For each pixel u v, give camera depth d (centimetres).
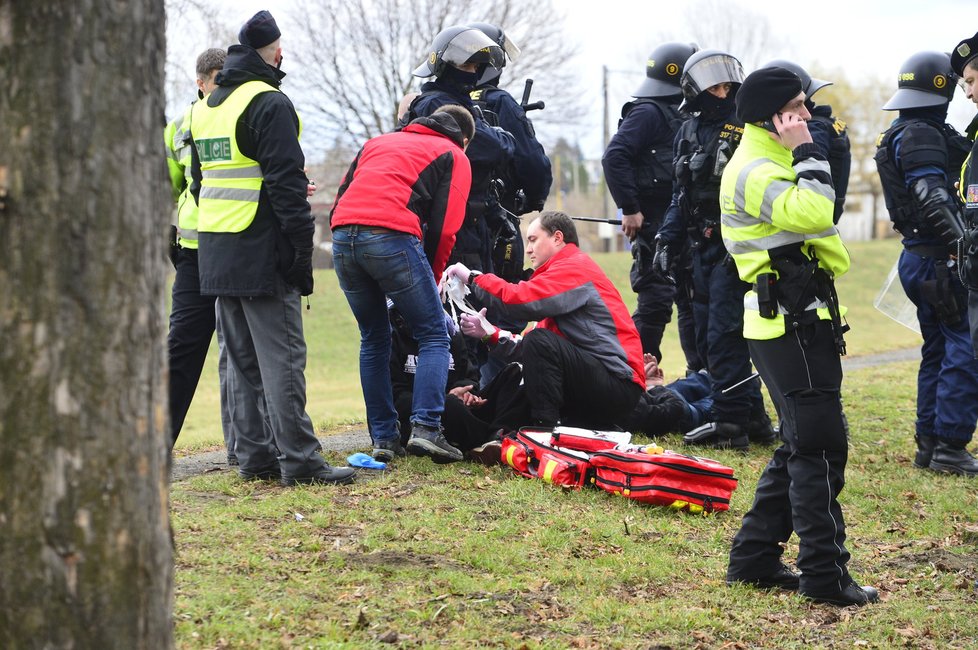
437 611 888
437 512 1177
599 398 1436
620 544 1109
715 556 1101
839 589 970
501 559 1034
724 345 1548
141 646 528
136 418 523
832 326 949
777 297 943
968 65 1137
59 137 502
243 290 1212
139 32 522
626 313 1481
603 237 10238
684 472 1223
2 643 504
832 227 948
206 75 1332
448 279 1490
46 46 501
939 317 1470
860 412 1941
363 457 1387
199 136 1226
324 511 1163
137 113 522
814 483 960
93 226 508
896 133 1480
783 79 945
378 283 1320
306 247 1212
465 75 1554
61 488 504
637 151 1761
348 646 796
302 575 959
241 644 789
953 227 1406
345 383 3919
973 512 1302
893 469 1526
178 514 1141
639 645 861
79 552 508
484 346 1630
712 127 1520
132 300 521
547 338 1414
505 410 1443
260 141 1188
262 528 1101
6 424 501
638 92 1773
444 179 1335
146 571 530
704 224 1525
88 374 508
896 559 1133
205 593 885
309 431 1269
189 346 1316
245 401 1292
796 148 932
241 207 1203
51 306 502
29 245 500
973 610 976
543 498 1248
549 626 887
